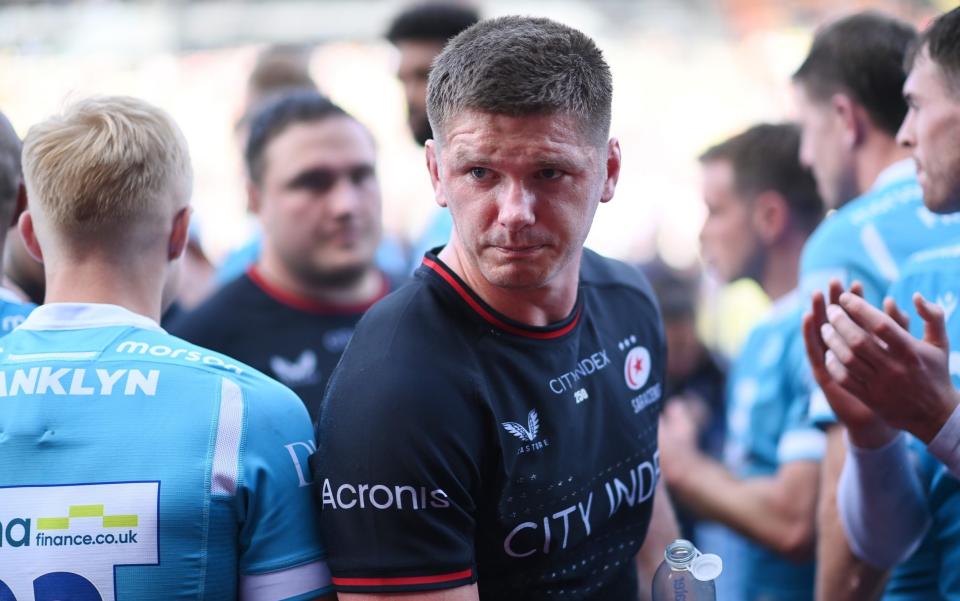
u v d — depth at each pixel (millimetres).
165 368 4152
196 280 11500
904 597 5715
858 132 6754
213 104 27609
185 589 3967
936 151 4984
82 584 3938
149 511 3949
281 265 8000
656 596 4309
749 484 7367
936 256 5570
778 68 33344
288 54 12688
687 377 10008
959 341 5242
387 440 3986
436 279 4312
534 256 3920
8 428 4043
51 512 3963
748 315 16547
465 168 3896
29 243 4719
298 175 7711
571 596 4484
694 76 33312
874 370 4613
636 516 4828
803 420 7273
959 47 4844
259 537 4086
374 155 8086
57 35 25391
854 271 6227
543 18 4109
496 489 4207
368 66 30219
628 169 30578
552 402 4363
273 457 4125
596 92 3938
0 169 5031
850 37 6719
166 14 25469
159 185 4363
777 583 8023
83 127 4324
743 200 8312
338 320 8070
